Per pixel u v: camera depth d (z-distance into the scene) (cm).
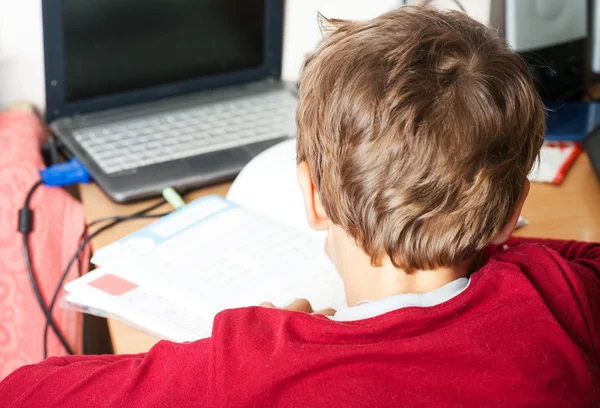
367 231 60
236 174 109
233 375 57
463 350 55
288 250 93
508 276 61
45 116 123
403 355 55
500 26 124
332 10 139
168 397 59
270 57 133
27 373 71
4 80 123
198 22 123
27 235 104
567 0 126
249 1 126
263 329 60
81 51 115
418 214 58
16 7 118
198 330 81
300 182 66
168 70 124
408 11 63
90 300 84
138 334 83
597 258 81
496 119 56
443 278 64
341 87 58
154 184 105
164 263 90
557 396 56
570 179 113
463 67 57
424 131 56
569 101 133
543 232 101
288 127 120
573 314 62
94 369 68
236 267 90
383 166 57
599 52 135
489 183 58
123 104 122
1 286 102
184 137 115
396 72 56
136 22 118
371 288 65
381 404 55
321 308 85
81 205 109
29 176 109
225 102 126
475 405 55
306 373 56
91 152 110
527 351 56
